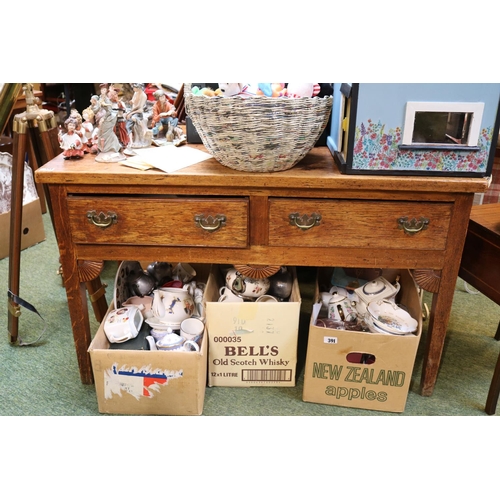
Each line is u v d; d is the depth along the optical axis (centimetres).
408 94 139
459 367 192
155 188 149
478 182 142
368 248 153
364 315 171
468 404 174
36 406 170
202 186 148
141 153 161
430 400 175
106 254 158
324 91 174
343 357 162
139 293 195
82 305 168
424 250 152
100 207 151
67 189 150
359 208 147
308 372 167
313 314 162
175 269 206
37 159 194
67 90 301
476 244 175
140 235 154
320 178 143
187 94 141
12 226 184
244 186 146
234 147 140
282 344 171
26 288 242
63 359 193
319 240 152
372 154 144
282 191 147
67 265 161
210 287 179
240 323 167
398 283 184
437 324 164
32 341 203
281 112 134
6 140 306
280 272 184
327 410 170
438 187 143
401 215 148
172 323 175
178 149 167
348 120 145
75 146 159
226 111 134
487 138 141
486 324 220
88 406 171
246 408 170
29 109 180
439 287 158
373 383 165
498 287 165
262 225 152
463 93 138
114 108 166
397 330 160
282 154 143
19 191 181
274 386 179
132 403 165
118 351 155
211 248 156
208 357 174
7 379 182
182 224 151
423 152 144
